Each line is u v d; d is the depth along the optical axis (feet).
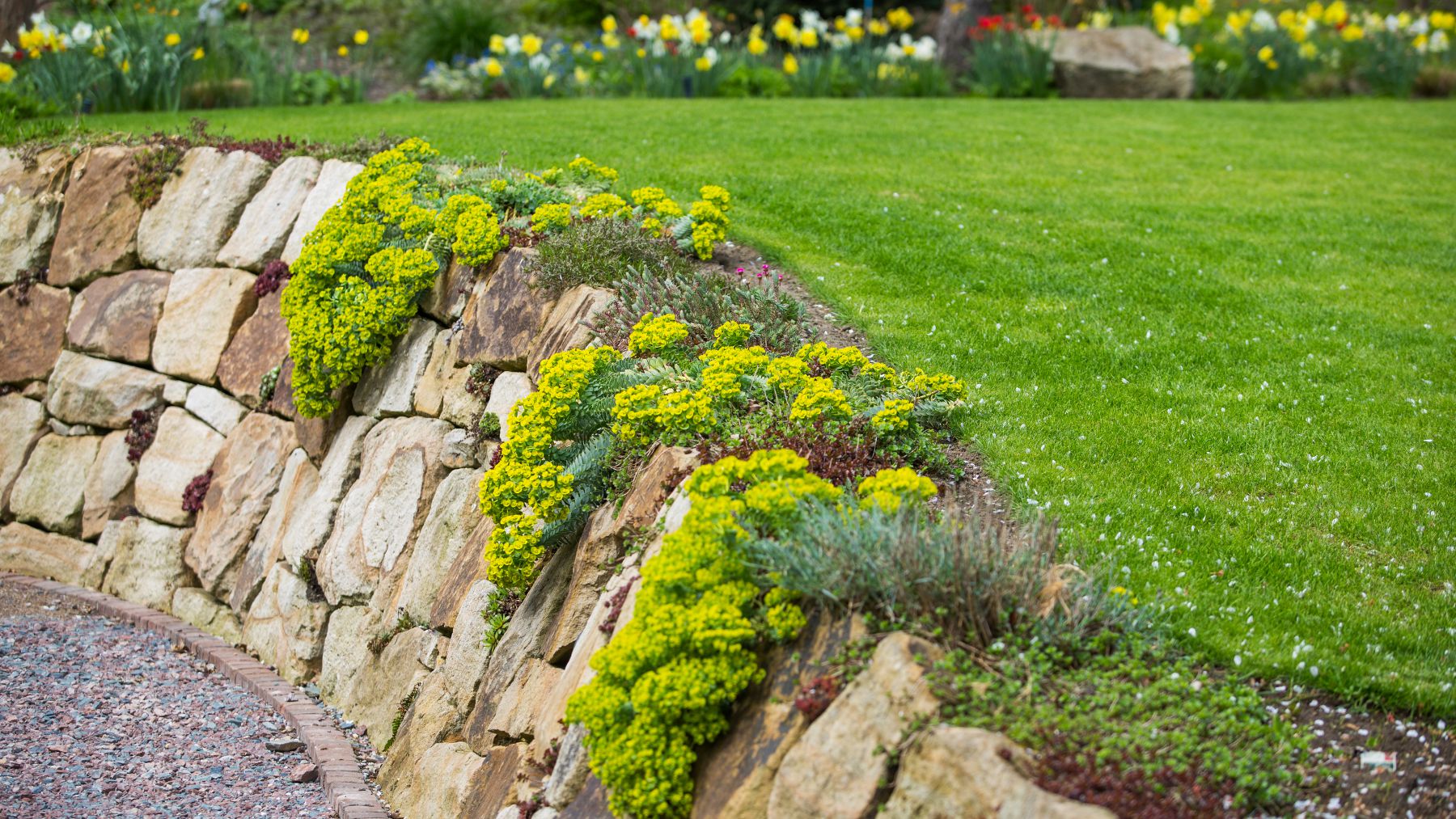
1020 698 11.98
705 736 13.38
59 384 33.27
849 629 12.92
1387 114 48.39
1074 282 26.76
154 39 48.83
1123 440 19.67
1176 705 12.66
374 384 25.90
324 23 70.03
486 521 20.95
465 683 19.43
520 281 23.26
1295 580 15.83
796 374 18.26
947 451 19.25
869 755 11.71
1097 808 10.21
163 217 32.65
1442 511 17.53
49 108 44.96
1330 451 19.35
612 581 16.43
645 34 55.52
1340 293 26.48
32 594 30.25
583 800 14.34
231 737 22.24
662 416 17.47
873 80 56.65
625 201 28.19
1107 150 39.78
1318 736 13.10
